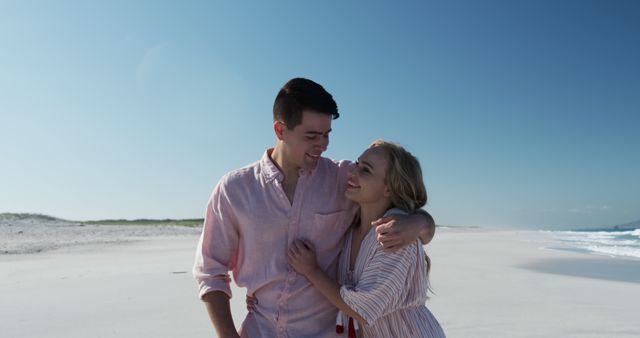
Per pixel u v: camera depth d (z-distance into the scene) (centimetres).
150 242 1919
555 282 889
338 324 247
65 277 888
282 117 239
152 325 531
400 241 226
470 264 1189
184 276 894
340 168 261
